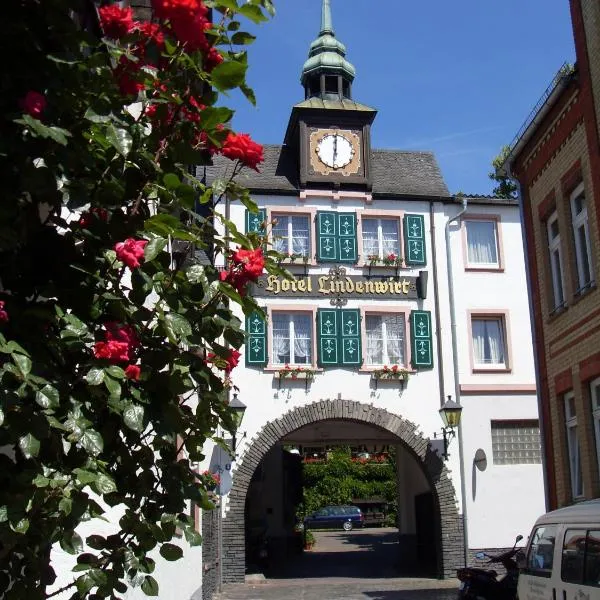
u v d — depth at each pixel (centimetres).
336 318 2158
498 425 2181
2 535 287
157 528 338
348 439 2505
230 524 2025
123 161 355
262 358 2108
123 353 314
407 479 2580
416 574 2244
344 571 2394
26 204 338
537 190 1444
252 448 2072
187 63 365
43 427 286
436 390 2166
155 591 348
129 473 344
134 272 342
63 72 336
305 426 2109
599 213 1174
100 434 311
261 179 2244
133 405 320
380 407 2139
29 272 336
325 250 2192
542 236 1426
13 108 320
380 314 2202
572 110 1273
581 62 1225
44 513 301
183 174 375
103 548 349
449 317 2212
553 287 1403
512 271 2264
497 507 2119
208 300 368
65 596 576
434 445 2133
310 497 4853
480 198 2278
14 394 279
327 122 2270
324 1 2517
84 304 335
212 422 372
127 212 360
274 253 403
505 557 1536
